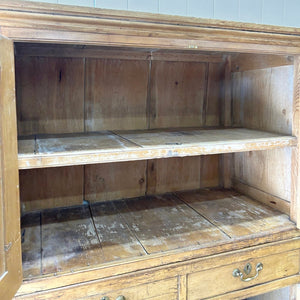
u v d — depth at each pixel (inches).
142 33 33.5
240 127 56.4
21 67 47.4
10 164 29.3
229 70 58.6
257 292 43.7
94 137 45.5
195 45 36.3
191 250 39.1
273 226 45.1
